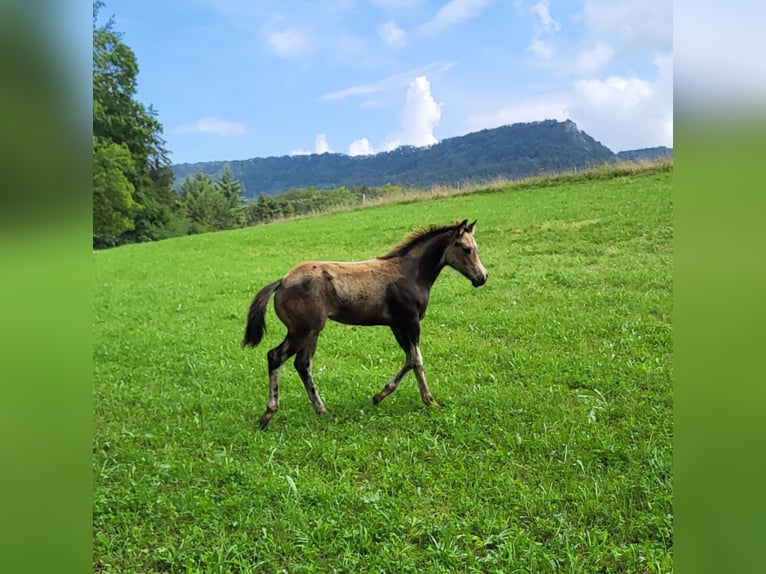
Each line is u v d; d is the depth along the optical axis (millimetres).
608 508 3826
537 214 16922
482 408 5543
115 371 7359
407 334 5754
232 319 10266
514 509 3877
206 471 4531
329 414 5652
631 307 8812
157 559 3488
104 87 34594
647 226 14086
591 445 4664
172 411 5875
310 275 5469
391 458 4645
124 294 12922
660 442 4629
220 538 3607
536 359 6844
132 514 3902
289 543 3578
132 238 34938
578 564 3340
